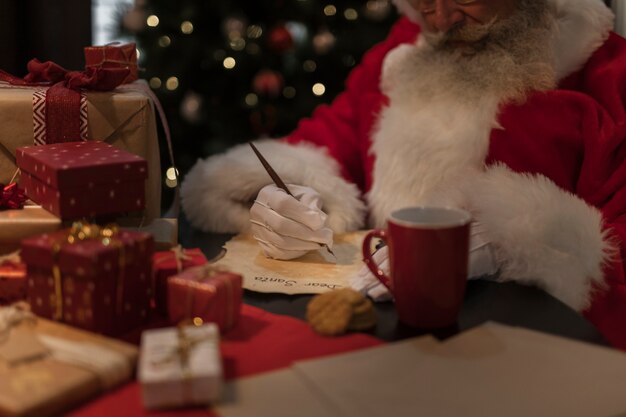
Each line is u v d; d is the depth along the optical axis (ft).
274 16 9.71
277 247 3.97
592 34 4.64
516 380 2.89
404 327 3.34
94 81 4.04
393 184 4.65
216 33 9.73
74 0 10.20
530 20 4.51
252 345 3.13
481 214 3.88
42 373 2.77
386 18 9.63
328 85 9.84
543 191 3.92
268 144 4.97
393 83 5.16
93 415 2.70
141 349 3.05
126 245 3.12
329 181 4.58
